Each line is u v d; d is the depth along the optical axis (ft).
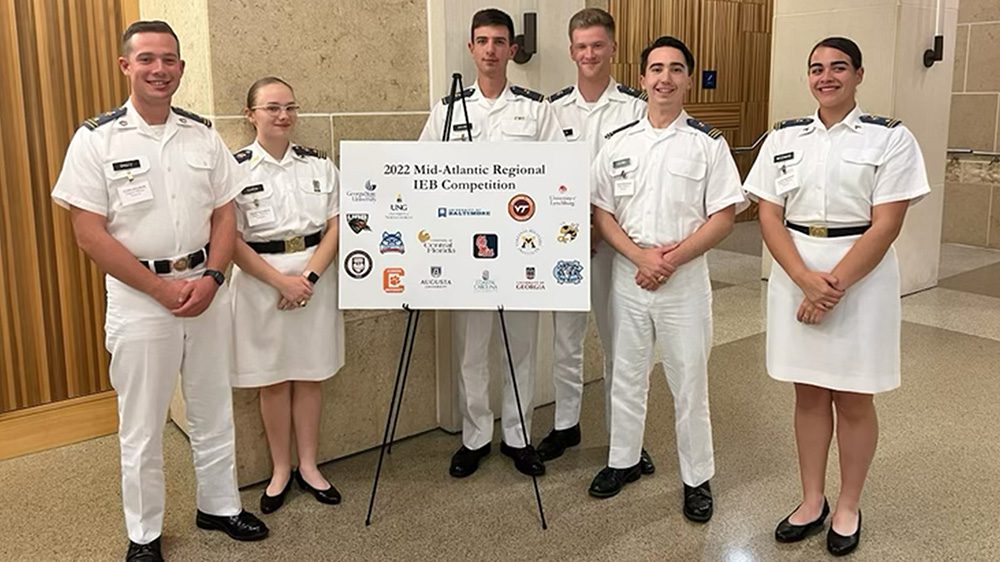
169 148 8.43
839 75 8.40
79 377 12.46
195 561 9.11
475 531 9.70
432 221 9.56
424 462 11.65
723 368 15.40
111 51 12.08
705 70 29.48
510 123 10.57
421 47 11.71
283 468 10.48
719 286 22.08
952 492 10.56
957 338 17.25
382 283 9.66
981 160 26.78
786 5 21.02
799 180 8.70
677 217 9.57
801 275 8.60
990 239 26.96
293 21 10.44
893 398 13.85
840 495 9.34
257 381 9.95
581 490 10.71
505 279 9.60
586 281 9.53
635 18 26.61
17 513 10.16
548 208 9.47
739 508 10.19
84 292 12.39
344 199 9.53
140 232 8.32
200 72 10.11
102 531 9.74
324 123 10.91
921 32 19.66
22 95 11.46
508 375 11.23
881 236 8.32
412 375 12.41
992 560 8.98
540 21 12.60
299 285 9.75
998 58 25.93
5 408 11.83
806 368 8.92
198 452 9.43
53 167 11.85
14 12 11.25
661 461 11.56
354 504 10.41
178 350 8.75
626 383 10.30
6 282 11.69
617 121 10.94
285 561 9.09
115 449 12.06
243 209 9.68
